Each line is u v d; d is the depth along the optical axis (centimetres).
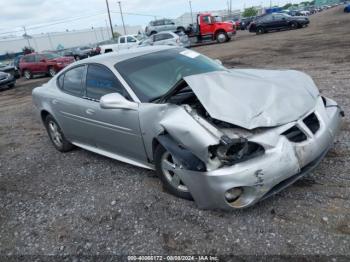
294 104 313
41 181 455
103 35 8825
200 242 281
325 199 305
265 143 275
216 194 281
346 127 448
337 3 10100
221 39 2656
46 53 2162
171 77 394
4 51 7144
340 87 658
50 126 546
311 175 346
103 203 365
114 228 321
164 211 330
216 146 282
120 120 376
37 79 2116
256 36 2741
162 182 353
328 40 1582
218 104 300
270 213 299
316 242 258
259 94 317
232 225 293
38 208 385
